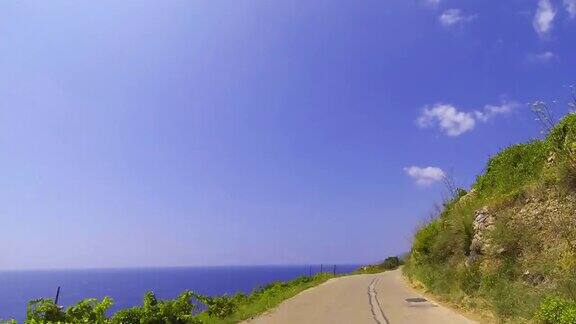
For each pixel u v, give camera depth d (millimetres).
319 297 18938
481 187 19703
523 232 13430
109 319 9961
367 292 20172
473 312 12625
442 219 21484
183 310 11914
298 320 13211
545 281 11461
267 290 27203
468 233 16484
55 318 9180
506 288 12164
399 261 53500
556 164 13672
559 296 9992
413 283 22234
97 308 9719
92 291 127500
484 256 14648
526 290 11523
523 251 13070
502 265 13312
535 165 15984
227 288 131500
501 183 17844
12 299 98188
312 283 27891
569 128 13938
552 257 11867
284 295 20203
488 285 13273
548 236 12562
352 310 14695
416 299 16469
